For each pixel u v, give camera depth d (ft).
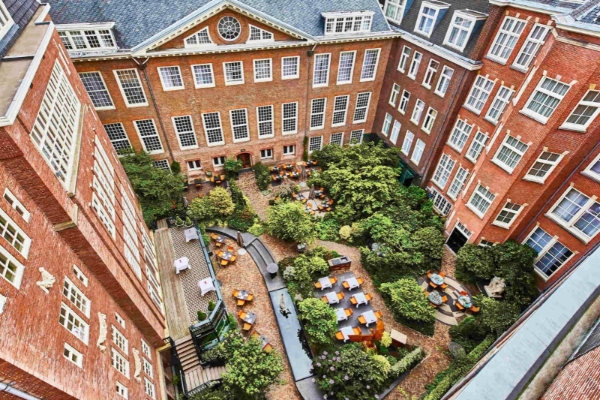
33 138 30.19
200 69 77.41
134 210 64.69
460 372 52.26
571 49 47.19
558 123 51.08
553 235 59.67
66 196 33.30
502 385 15.56
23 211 27.58
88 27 64.85
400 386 54.24
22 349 22.25
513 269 62.95
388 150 94.79
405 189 91.61
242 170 100.83
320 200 91.30
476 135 72.95
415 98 86.89
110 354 36.45
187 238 72.02
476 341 59.98
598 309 19.15
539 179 57.31
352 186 83.87
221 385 52.39
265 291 67.62
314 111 97.14
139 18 70.44
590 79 45.78
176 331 57.11
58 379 25.45
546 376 16.17
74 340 29.86
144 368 45.62
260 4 76.59
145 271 57.62
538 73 52.39
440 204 88.99
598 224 52.95
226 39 74.59
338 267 71.92
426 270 72.84
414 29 83.35
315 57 85.15
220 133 90.94
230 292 67.05
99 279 39.52
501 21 62.80
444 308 66.23
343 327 61.05
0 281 21.81
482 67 68.28
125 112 77.71
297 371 55.21
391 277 70.28
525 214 61.52
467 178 74.90
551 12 53.21
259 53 78.79
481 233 69.26
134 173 75.72
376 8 85.81
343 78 93.04
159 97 78.02
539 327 17.72
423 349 59.52
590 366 16.72
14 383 21.63
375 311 64.80
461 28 69.72
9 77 29.12
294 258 73.10
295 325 61.57
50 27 40.22
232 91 83.41
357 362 51.57
